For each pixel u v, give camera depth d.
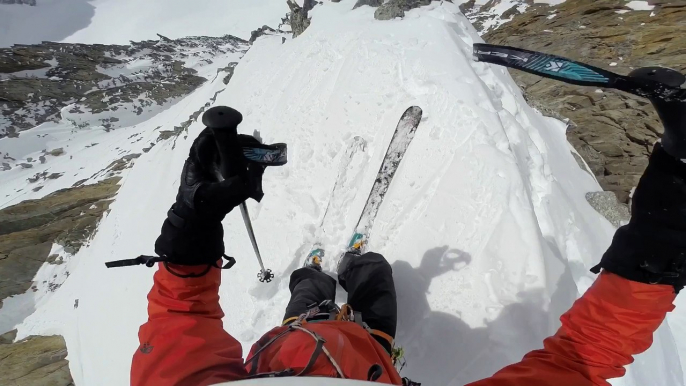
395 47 3.92
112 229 6.84
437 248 2.68
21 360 5.52
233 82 7.11
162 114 15.52
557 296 2.32
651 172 0.83
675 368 2.59
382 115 3.53
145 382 1.09
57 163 14.26
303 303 2.21
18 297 7.46
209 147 0.96
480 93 3.24
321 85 4.34
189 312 1.17
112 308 4.87
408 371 2.38
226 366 1.12
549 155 3.41
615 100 4.72
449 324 2.41
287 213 3.50
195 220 1.05
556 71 0.78
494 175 2.72
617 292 0.92
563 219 2.87
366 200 3.21
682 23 5.76
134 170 8.54
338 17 5.47
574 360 0.98
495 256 2.47
